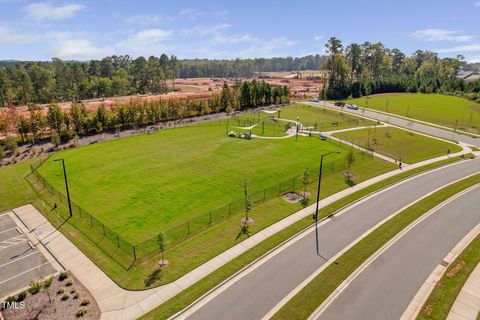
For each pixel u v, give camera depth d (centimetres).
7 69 13512
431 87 12400
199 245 2664
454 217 3144
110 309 2006
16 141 5725
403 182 4112
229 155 4922
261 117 8194
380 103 10356
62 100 12512
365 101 10788
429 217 3148
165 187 3778
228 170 4300
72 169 4419
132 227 2969
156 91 15712
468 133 6825
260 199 3500
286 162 4650
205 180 3975
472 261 2416
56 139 5641
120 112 7156
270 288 2162
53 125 6219
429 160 5056
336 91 11794
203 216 3134
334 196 3625
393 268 2364
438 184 4028
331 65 12675
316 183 3975
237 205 3353
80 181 4019
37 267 2441
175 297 2089
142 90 14938
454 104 9962
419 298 2064
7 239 2831
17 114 6606
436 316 1897
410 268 2362
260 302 2038
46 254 2606
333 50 12406
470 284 2169
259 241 2712
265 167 4428
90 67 15912
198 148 5306
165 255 2542
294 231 2869
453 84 12238
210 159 4738
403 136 6406
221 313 1953
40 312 1984
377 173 4400
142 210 3272
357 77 14875
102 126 6881
